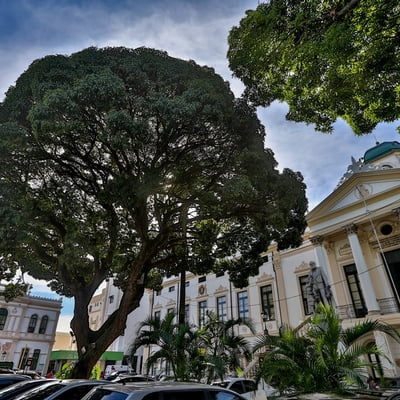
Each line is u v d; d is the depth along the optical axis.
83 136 8.91
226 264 15.20
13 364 27.25
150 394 4.04
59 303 32.25
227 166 10.41
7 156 8.98
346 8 5.30
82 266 10.16
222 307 23.88
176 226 11.73
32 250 11.55
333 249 18.34
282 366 6.80
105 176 10.70
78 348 10.14
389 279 15.71
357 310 16.17
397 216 15.52
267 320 20.25
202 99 8.70
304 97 7.45
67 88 8.39
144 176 9.62
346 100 6.88
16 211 8.30
